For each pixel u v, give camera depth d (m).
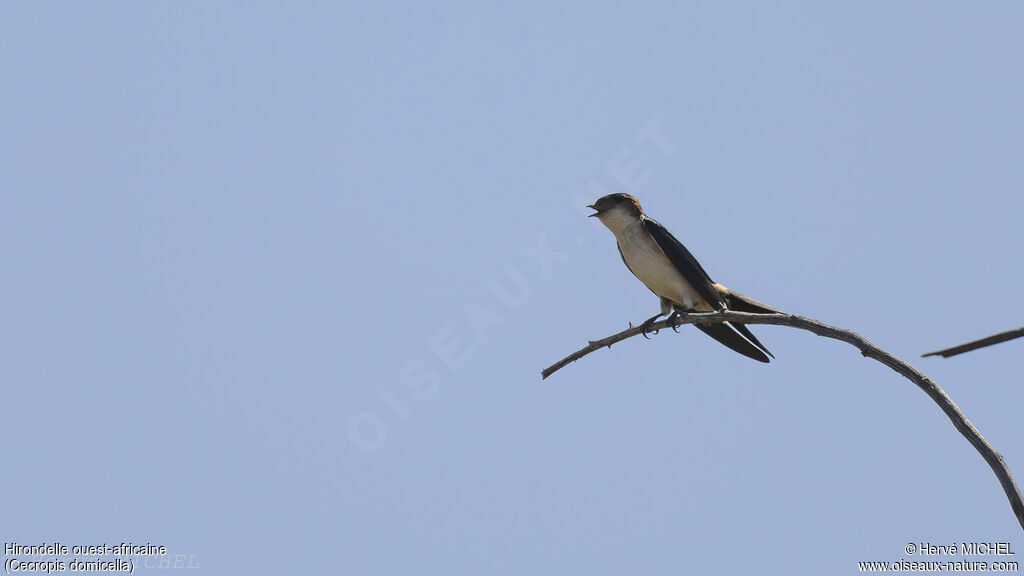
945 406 8.78
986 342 7.80
